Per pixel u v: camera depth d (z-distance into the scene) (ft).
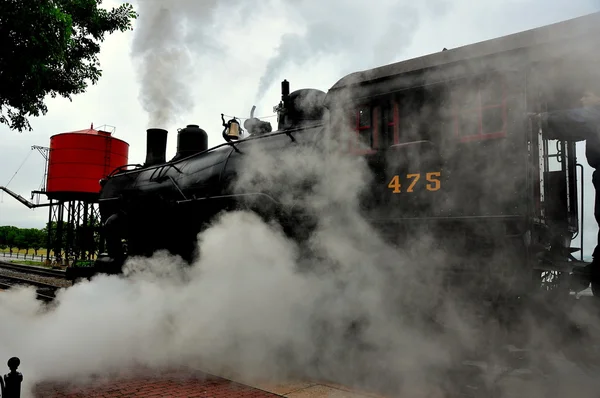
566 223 15.29
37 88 26.78
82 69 32.30
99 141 72.84
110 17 31.24
